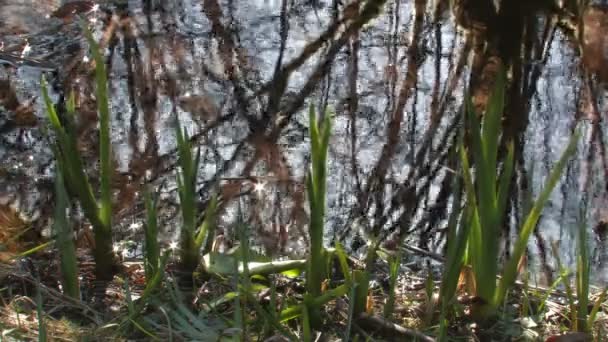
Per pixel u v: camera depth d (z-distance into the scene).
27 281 1.81
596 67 3.43
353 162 3.00
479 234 1.70
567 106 3.26
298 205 2.65
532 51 3.57
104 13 4.02
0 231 2.34
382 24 3.94
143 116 3.23
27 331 1.60
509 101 3.27
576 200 2.77
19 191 2.63
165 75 3.51
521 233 1.69
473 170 2.93
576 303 1.90
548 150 3.03
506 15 3.64
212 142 3.09
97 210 1.86
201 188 2.78
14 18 3.87
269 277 1.85
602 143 3.05
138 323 1.64
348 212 2.77
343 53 3.74
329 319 1.67
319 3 4.14
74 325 1.64
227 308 1.72
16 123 3.09
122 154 2.96
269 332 1.60
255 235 2.49
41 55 3.64
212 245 2.04
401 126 3.20
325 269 1.81
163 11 4.03
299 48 3.78
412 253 2.21
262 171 2.88
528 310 1.83
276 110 3.32
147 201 1.77
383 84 3.49
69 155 1.80
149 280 1.79
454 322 1.73
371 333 1.64
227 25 3.97
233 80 3.52
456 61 3.62
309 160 2.95
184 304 1.70
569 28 3.62
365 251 2.56
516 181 2.87
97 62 1.75
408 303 1.83
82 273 1.93
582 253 1.71
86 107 3.24
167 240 2.36
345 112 3.31
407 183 2.90
